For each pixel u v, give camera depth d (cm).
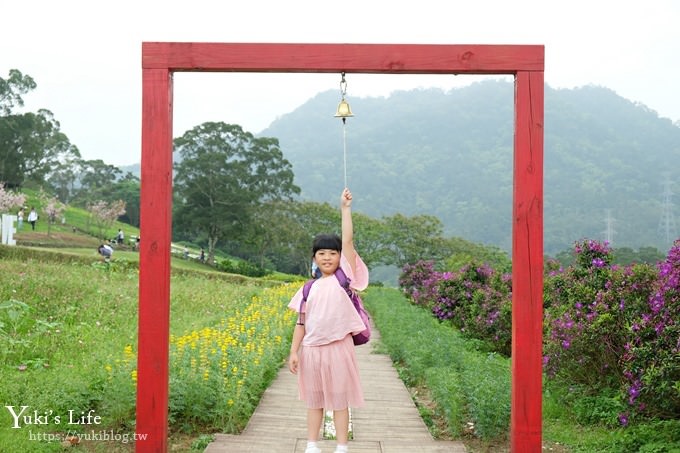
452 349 841
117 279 1514
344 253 434
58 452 454
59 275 1341
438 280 1462
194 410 529
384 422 577
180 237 5119
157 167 431
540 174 431
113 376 550
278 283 2277
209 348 669
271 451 470
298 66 431
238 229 4109
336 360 420
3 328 855
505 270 1458
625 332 580
